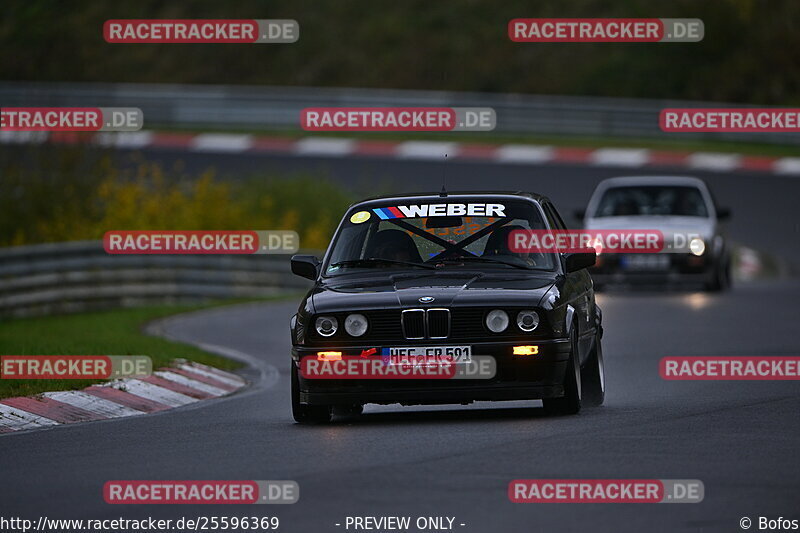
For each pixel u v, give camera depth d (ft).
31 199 317.22
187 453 113.70
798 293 286.66
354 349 126.41
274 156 488.02
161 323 261.85
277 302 308.81
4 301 259.80
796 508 85.97
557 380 126.93
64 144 325.83
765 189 439.22
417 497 90.63
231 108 548.72
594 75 604.49
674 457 104.17
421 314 126.11
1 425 135.74
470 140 529.45
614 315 248.73
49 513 89.81
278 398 158.71
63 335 221.25
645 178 304.30
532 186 445.37
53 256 272.72
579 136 529.45
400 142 507.71
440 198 143.23
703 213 295.48
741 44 603.67
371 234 140.26
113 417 144.77
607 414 131.13
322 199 406.21
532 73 614.75
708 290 290.76
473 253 137.08
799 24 600.39
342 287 132.57
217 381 176.86
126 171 367.25
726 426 121.08
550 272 135.33
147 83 646.74
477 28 650.84
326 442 117.70
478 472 99.09
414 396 126.11
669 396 147.33
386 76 632.79
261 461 107.76
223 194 355.77
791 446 108.99
